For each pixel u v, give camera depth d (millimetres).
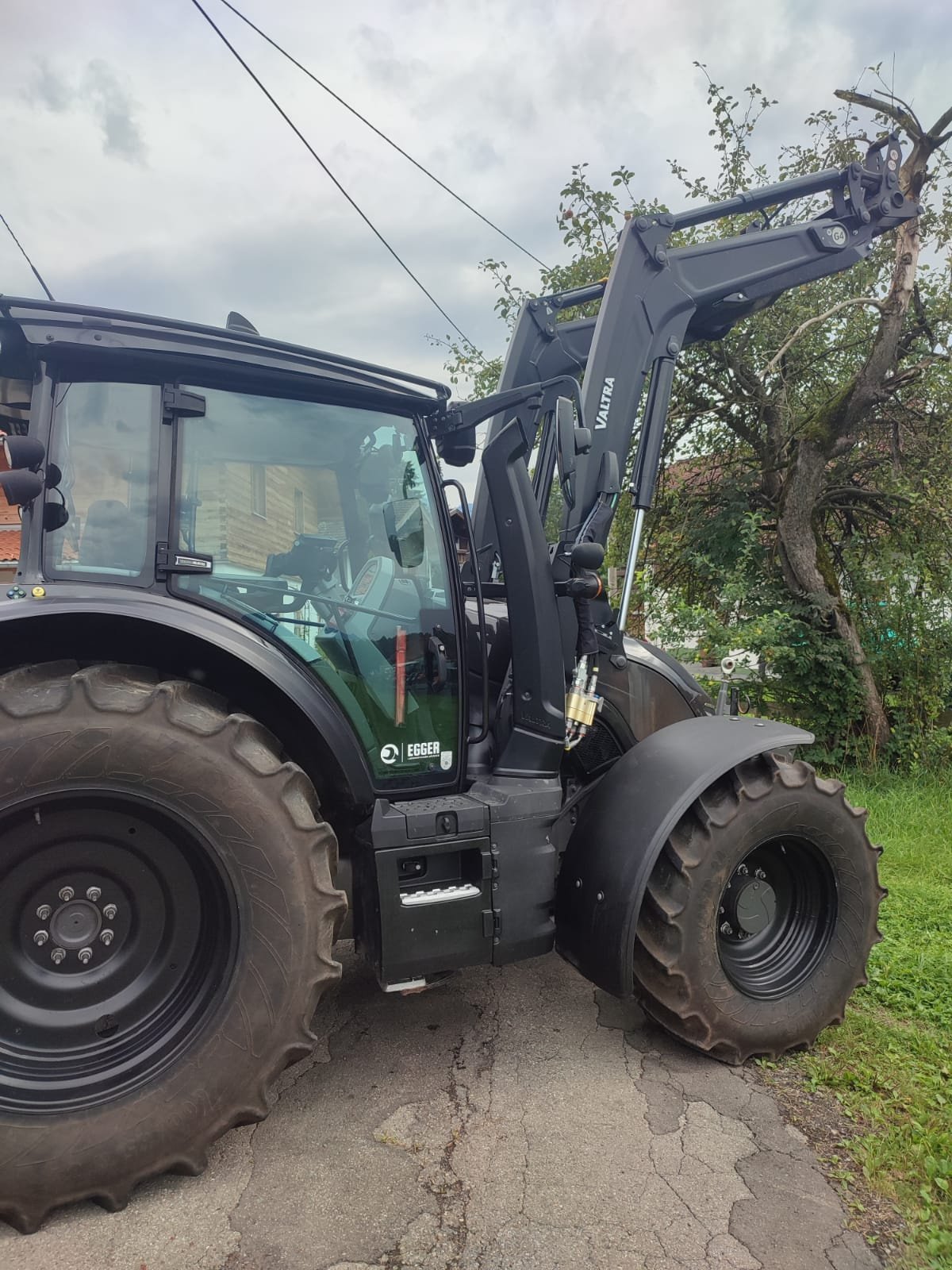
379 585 2506
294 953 2041
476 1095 2354
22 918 1978
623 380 3070
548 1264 1753
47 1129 1851
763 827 2537
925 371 6211
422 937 2314
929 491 6098
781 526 6441
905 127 5539
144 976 2070
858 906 2701
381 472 2531
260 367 2240
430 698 2537
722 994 2480
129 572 2166
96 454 2156
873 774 6051
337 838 2492
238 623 2268
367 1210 1909
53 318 2049
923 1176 2010
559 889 2588
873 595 6512
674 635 6230
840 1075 2459
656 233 3115
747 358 6621
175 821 1977
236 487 2312
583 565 2572
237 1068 1994
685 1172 2031
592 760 3230
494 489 2590
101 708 1893
